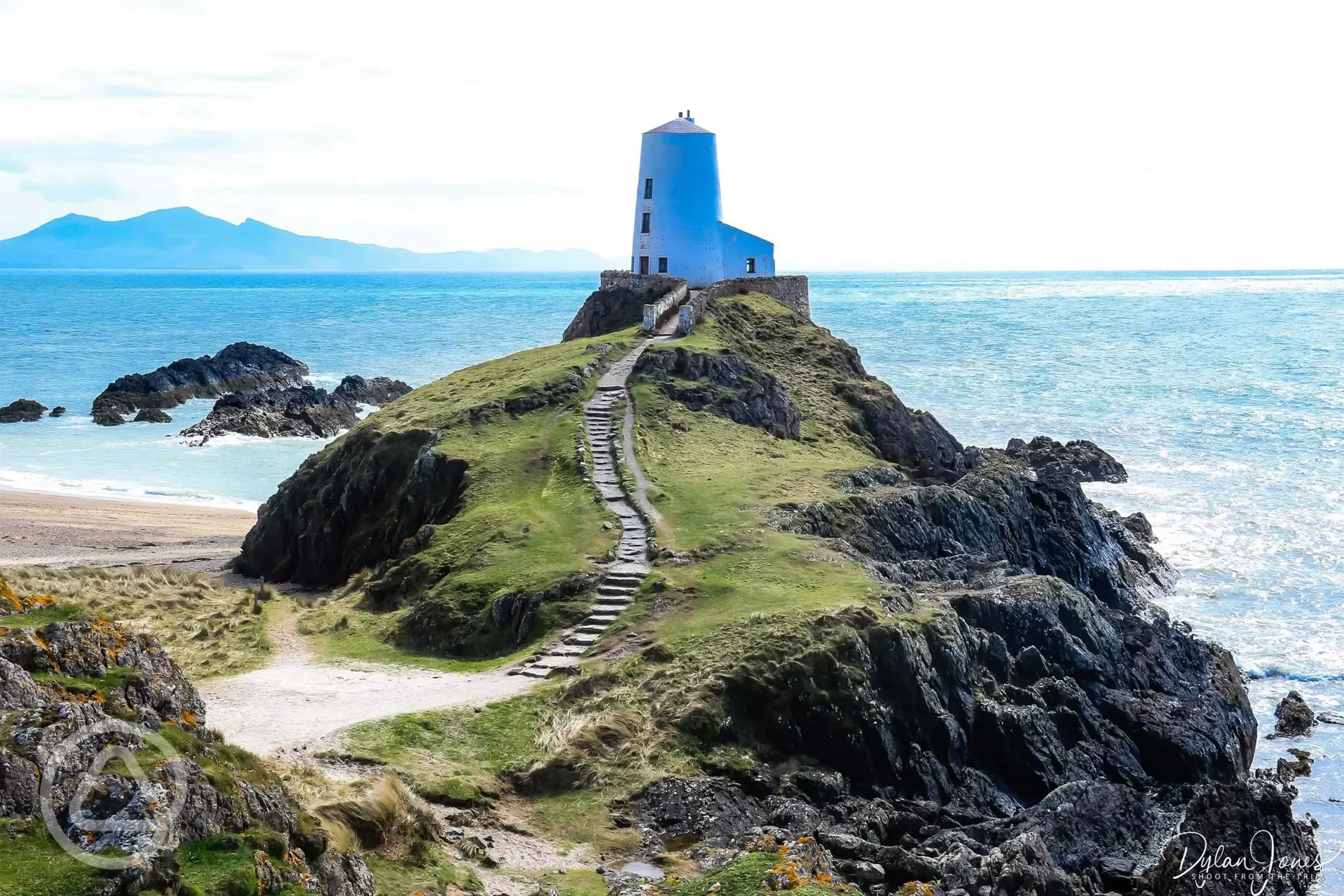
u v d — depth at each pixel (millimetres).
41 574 42969
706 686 30828
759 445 55875
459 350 165750
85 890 13500
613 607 37250
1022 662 38219
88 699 17344
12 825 14500
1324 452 84562
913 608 36719
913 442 65750
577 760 28000
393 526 51375
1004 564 45469
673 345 61469
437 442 53062
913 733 32875
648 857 24641
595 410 55656
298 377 134625
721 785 28000
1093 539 55344
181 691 19844
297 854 16672
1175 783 35719
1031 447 80688
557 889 22188
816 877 20422
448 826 24516
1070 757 34719
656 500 46094
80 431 101938
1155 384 117688
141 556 57312
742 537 41750
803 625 33562
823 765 31031
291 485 55531
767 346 70812
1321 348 151500
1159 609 52969
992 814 32344
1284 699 43938
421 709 30438
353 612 42969
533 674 33375
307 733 28344
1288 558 61125
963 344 159000
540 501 47188
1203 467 80438
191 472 83562
